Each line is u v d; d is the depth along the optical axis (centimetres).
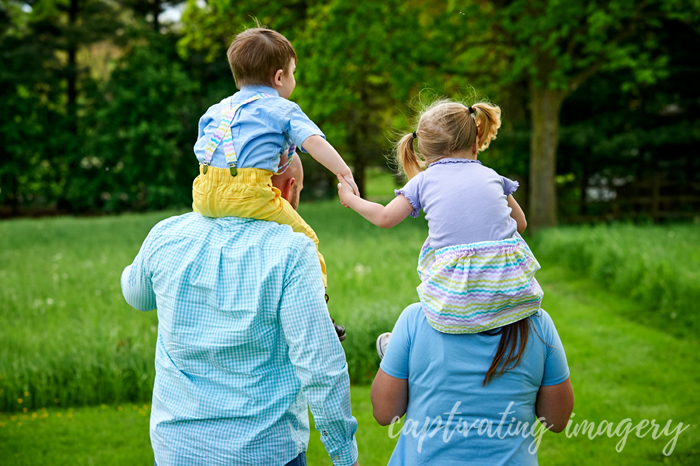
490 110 180
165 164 2842
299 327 154
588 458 346
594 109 1695
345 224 1503
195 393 157
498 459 159
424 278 170
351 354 486
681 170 1773
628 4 1125
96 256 1070
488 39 1372
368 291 696
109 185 2916
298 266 159
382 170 2753
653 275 717
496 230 163
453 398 161
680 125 1497
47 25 2812
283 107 172
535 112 1334
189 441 157
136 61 2847
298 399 162
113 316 603
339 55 1320
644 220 1596
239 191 162
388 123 1980
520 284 158
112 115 2822
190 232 167
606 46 1185
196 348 157
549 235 1132
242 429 155
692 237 959
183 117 2919
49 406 441
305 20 1480
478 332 160
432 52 1306
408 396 174
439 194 168
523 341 160
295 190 191
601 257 868
